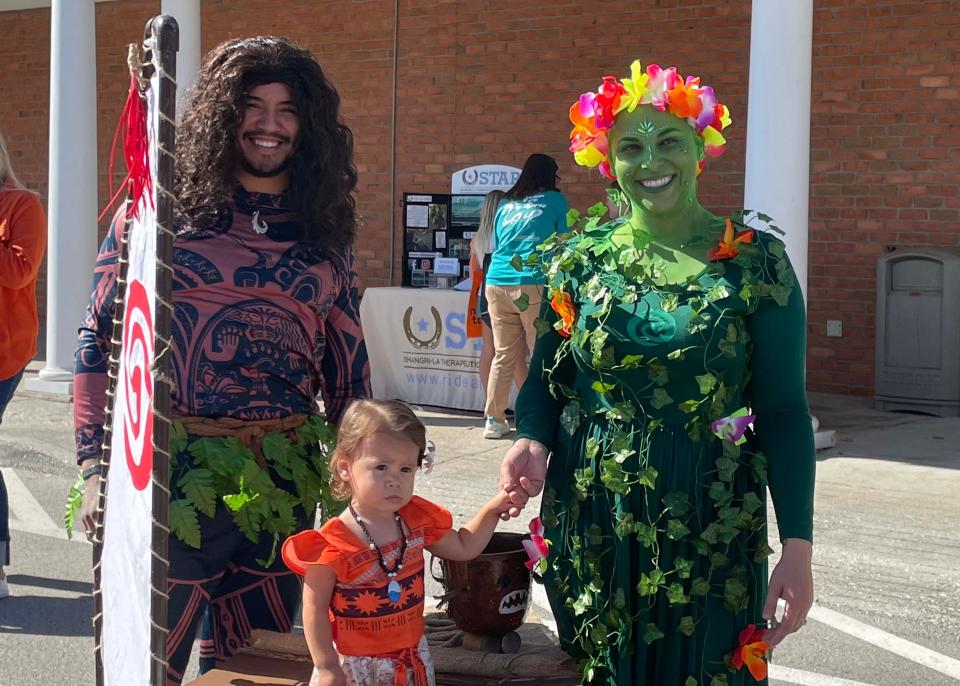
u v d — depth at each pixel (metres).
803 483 2.39
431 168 11.90
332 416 2.96
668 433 2.42
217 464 2.61
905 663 4.26
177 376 2.64
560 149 11.19
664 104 2.40
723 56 10.28
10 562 5.37
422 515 2.57
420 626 2.54
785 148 7.07
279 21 12.57
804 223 7.17
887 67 9.50
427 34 11.76
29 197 4.63
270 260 2.71
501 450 7.64
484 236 8.22
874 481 6.75
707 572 2.42
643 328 2.39
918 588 4.99
